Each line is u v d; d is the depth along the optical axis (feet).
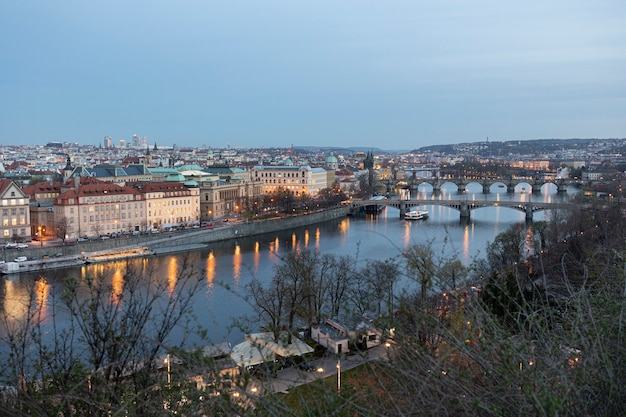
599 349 83.30
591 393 78.33
